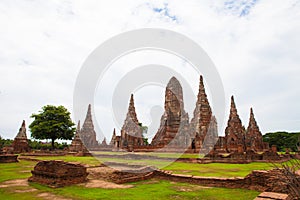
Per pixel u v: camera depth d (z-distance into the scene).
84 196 11.80
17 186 14.07
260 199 9.58
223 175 18.53
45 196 11.70
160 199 11.41
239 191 13.30
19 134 52.47
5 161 28.56
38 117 58.50
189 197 11.90
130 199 11.28
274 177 12.20
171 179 17.16
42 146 69.19
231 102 52.06
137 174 18.00
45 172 15.11
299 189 8.50
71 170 15.15
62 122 58.94
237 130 49.09
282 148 75.12
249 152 39.50
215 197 11.92
